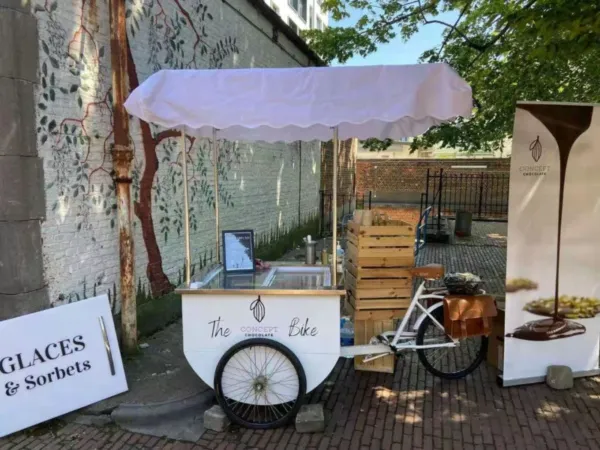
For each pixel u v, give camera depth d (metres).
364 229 3.54
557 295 3.55
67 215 3.45
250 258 3.57
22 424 2.90
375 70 2.68
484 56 7.07
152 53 4.38
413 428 3.04
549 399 3.38
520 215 3.43
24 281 3.12
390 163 18.55
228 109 2.77
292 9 13.17
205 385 3.43
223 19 5.88
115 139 3.69
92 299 3.28
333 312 3.00
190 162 5.12
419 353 3.59
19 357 2.92
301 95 2.72
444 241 11.12
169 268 4.77
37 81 3.15
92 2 3.62
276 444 2.87
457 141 7.77
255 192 7.27
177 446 2.85
